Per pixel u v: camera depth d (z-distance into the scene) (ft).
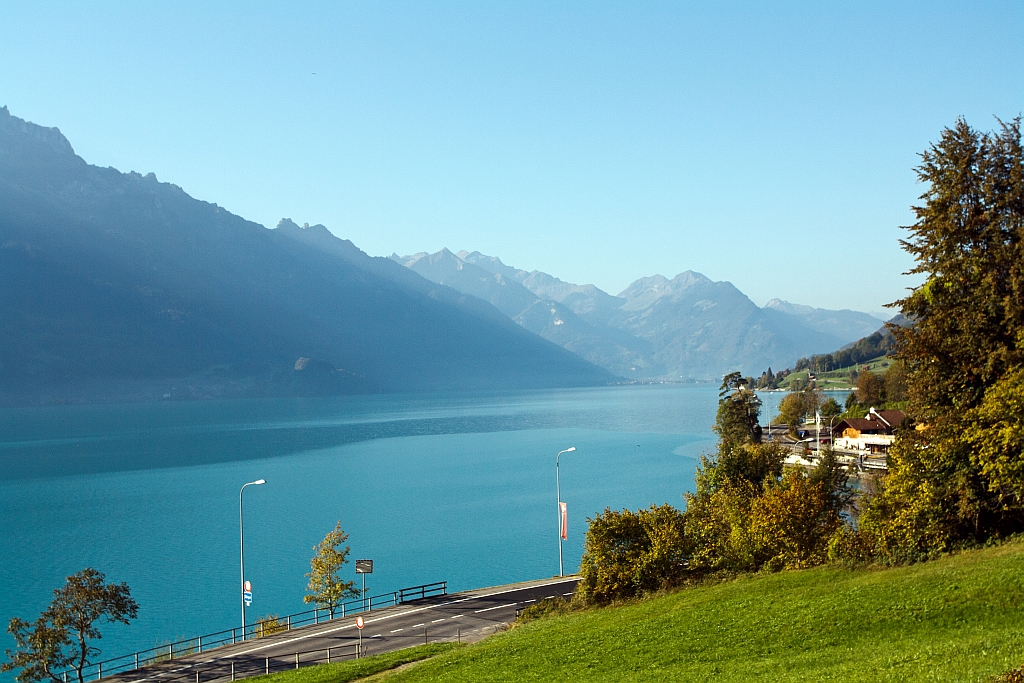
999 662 60.64
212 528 371.15
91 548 330.34
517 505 422.41
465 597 198.59
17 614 242.58
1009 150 118.62
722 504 164.35
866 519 125.59
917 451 119.96
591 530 148.56
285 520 388.37
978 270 117.08
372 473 552.00
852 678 66.03
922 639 74.33
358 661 133.69
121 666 187.01
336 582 198.70
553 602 157.69
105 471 566.77
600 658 93.25
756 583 114.11
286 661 148.97
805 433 568.82
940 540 109.81
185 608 245.45
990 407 105.81
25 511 415.23
